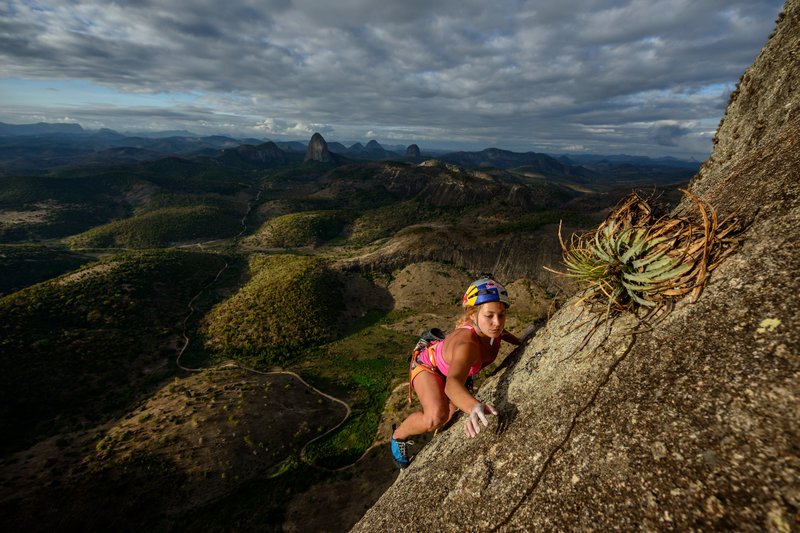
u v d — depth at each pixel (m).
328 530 40.72
